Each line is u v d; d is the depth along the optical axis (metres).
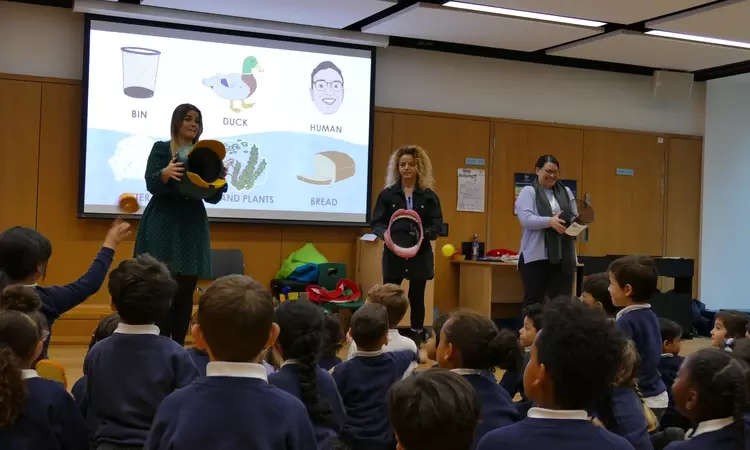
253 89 6.64
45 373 2.30
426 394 1.30
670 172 8.45
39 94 6.10
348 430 2.51
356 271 7.00
